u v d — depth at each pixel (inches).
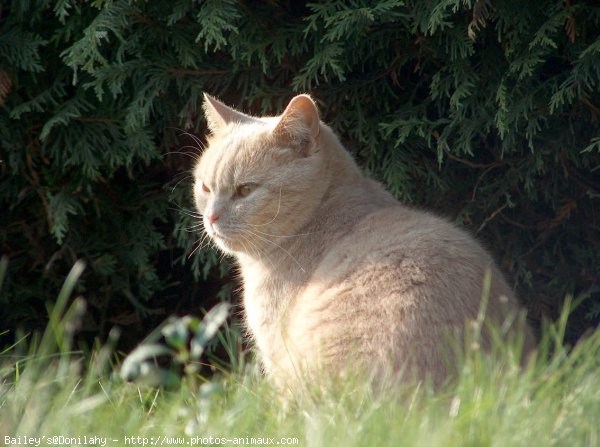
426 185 376.2
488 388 207.5
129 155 365.7
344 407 214.8
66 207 373.1
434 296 241.6
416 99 370.6
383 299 245.3
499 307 250.2
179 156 390.3
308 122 292.8
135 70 357.7
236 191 297.1
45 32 364.8
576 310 387.9
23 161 377.7
